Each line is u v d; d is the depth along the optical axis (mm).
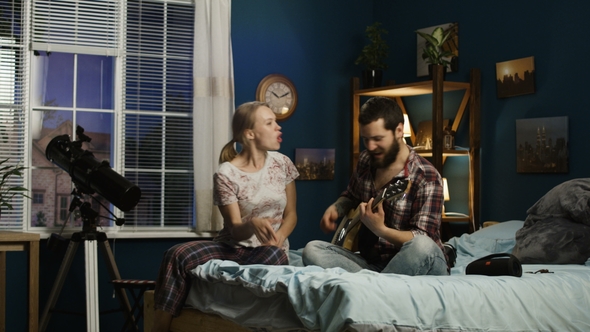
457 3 5246
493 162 4957
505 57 4898
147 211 4922
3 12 4645
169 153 5004
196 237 4906
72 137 4781
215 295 2551
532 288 2281
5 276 4152
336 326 1898
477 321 2080
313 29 5578
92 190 3822
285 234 2939
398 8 5684
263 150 2957
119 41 4871
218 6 4941
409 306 1985
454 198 5254
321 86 5594
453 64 5234
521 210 4750
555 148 4512
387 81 5594
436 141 4875
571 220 3377
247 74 5289
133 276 4793
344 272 2229
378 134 2721
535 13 4703
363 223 2844
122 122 4895
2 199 4184
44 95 4734
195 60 4914
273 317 2207
